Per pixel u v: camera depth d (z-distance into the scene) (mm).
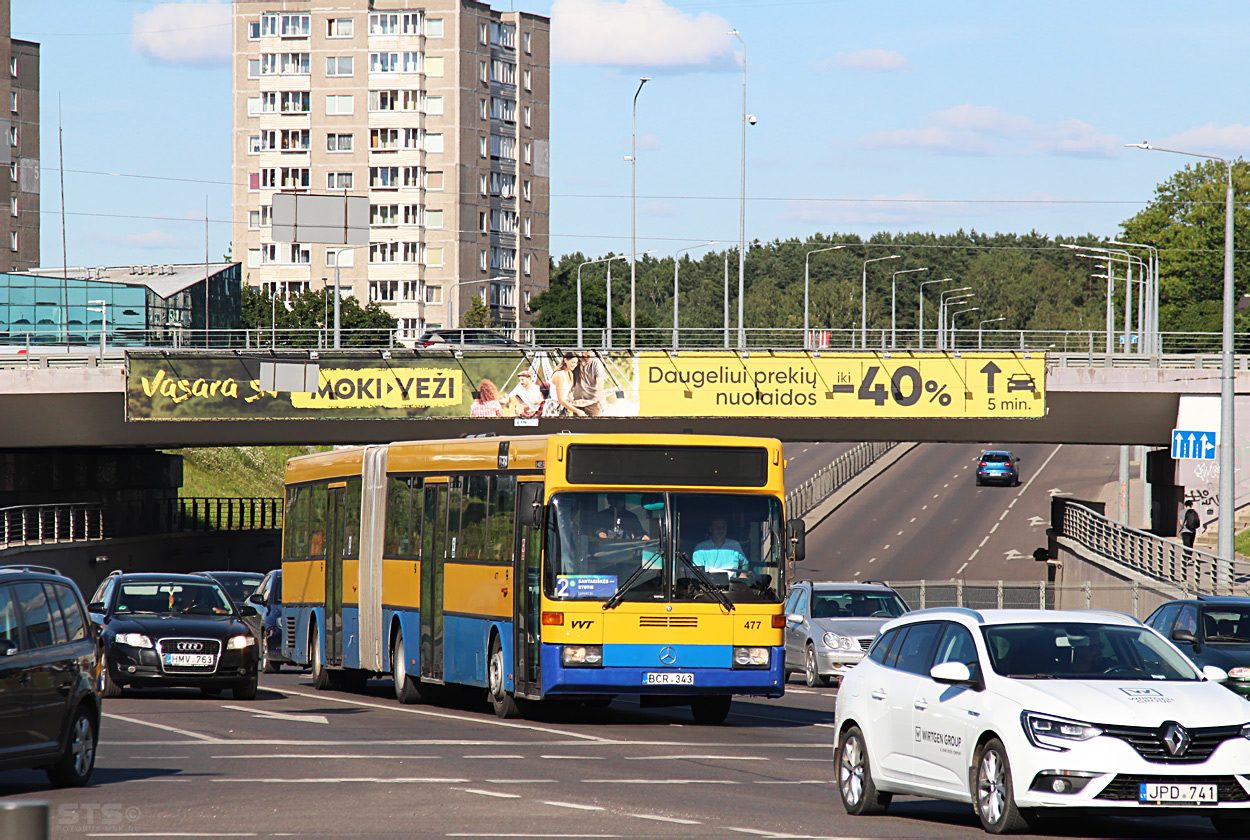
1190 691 20516
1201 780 19641
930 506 151000
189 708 40875
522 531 36281
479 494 38938
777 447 36375
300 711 40312
